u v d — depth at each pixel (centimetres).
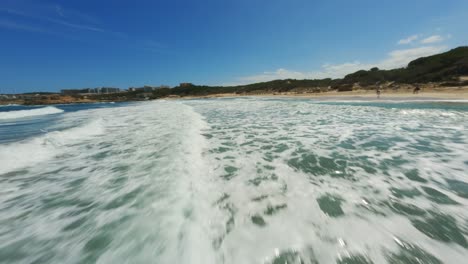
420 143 542
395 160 420
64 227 230
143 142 588
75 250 198
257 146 540
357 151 482
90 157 464
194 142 577
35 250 199
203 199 280
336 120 940
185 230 220
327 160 427
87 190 312
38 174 376
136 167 397
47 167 409
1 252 197
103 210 260
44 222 239
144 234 215
